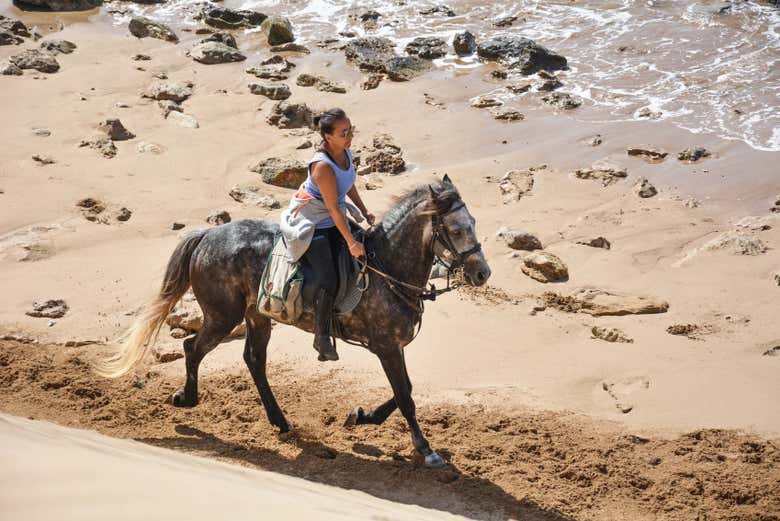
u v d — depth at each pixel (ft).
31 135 51.29
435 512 22.12
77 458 14.14
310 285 23.35
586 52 66.33
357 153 51.24
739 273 37.40
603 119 55.52
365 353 31.83
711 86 58.90
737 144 50.98
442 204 22.26
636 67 62.95
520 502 23.07
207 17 74.69
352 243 22.81
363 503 20.66
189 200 44.68
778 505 23.27
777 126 52.80
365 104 58.80
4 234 39.99
